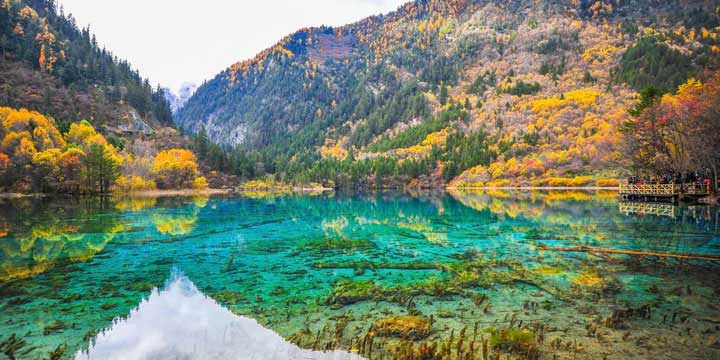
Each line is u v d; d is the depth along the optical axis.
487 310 10.27
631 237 21.09
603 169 94.81
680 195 38.97
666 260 15.38
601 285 12.25
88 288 13.18
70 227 28.83
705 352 7.54
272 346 8.27
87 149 81.62
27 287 13.30
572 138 112.88
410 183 133.12
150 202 59.22
